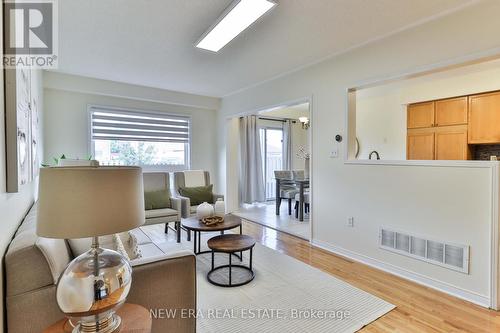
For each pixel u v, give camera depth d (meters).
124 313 1.13
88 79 4.29
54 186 0.92
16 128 1.19
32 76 1.96
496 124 4.13
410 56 2.57
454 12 2.27
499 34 2.06
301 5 2.21
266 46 3.03
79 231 0.92
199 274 2.72
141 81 4.52
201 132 5.71
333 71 3.32
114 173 0.98
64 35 2.76
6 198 1.18
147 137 5.04
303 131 7.63
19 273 1.08
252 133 6.57
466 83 4.36
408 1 2.16
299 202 5.07
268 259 3.12
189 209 3.78
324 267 2.90
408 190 2.65
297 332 1.84
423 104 4.95
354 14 2.35
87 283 0.99
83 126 4.41
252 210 5.97
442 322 1.95
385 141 5.45
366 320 1.97
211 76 4.19
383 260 2.86
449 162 2.36
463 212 2.29
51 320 1.13
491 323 1.94
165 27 2.60
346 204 3.22
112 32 2.70
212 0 2.15
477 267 2.21
